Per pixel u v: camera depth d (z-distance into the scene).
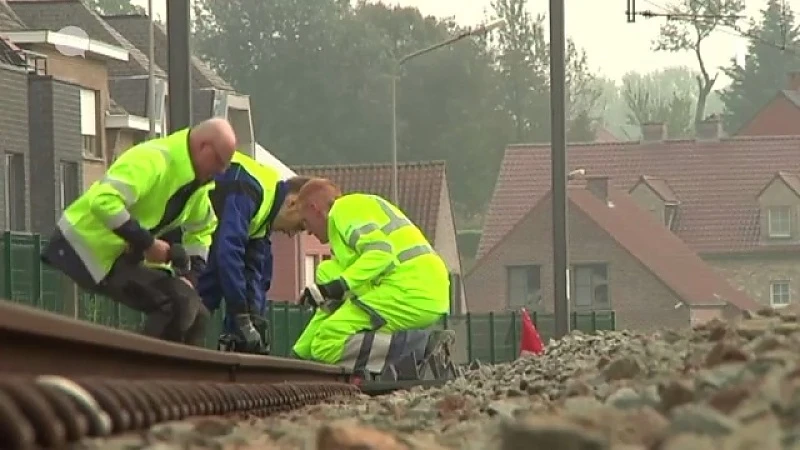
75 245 42.91
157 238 44.28
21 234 75.25
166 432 21.72
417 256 60.09
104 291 43.44
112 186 42.03
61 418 17.22
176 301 43.25
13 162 175.88
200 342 44.75
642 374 31.97
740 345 32.06
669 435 17.00
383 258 59.25
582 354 51.19
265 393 39.12
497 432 20.09
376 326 60.03
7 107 173.00
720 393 20.48
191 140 43.25
